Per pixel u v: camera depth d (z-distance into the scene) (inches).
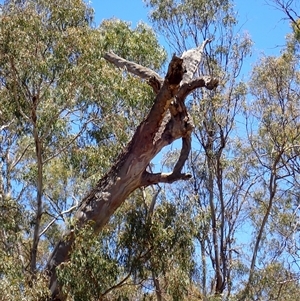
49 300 447.5
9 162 647.8
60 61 486.9
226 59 765.3
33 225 543.2
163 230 491.8
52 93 498.6
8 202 519.2
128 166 469.7
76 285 446.6
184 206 507.2
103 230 498.3
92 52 497.7
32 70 482.6
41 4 504.4
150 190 575.8
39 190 522.3
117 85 536.7
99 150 553.3
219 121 752.3
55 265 462.3
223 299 709.9
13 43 478.9
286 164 747.4
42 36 489.7
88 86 508.1
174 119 465.1
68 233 469.4
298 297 722.2
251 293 714.8
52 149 553.6
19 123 516.4
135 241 492.4
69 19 506.0
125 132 559.5
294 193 781.9
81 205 478.3
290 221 765.9
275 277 716.0
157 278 512.7
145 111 575.5
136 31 682.8
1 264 431.8
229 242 785.6
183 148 475.5
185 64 488.4
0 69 490.3
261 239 781.9
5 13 495.8
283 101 735.7
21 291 426.6
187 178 474.6
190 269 509.7
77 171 576.4
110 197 470.3
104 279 456.1
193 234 502.9
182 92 452.4
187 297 604.7
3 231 512.4
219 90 748.6
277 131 730.8
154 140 467.2
